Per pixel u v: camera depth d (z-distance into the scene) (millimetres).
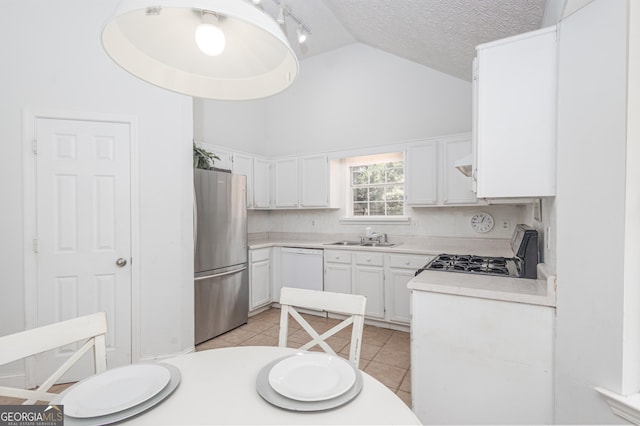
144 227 2414
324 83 4293
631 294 1124
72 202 2246
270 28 680
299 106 4496
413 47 3078
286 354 1187
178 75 914
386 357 2613
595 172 1213
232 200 3221
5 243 2104
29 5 2152
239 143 4309
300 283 3799
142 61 837
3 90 2100
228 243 3172
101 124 2305
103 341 1239
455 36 2350
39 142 2170
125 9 617
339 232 4215
